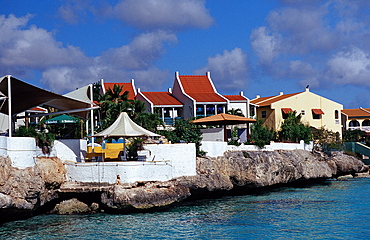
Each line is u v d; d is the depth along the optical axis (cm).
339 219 3731
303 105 8250
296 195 4947
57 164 3772
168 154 4034
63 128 5488
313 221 3650
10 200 3180
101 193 3709
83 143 4181
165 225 3438
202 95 7444
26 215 3588
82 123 5266
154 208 3819
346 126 9719
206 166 4419
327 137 7762
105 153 4031
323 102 8438
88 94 4381
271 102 8125
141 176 3741
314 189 5519
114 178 3659
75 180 3775
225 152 4966
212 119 5244
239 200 4562
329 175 6412
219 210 4009
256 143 5434
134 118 5928
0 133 4028
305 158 6222
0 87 3541
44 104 4134
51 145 3778
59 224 3412
